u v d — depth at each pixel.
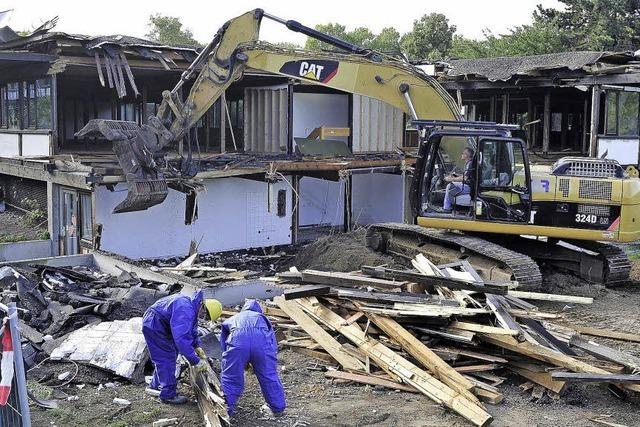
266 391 7.56
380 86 13.96
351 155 21.86
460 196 13.09
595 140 21.78
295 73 14.03
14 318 5.60
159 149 13.80
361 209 25.02
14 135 20.09
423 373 8.55
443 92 13.99
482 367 8.85
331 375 8.95
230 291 11.95
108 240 17.27
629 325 11.09
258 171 18.16
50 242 17.53
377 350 9.12
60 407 7.70
